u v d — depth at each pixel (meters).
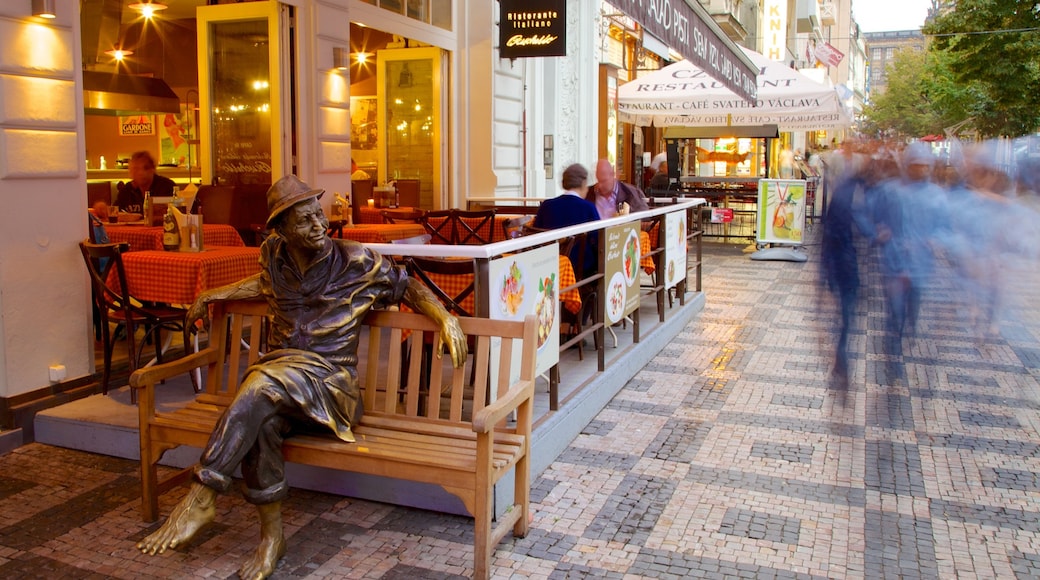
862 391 6.92
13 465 5.08
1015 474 5.17
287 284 4.07
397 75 12.23
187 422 4.15
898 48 72.56
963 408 6.50
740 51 10.98
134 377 4.14
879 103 61.78
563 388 6.00
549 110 14.30
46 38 5.52
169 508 4.48
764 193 15.32
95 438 5.25
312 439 3.93
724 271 13.82
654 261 8.45
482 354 4.15
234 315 4.53
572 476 5.02
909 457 5.44
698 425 5.98
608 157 17.02
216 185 8.73
